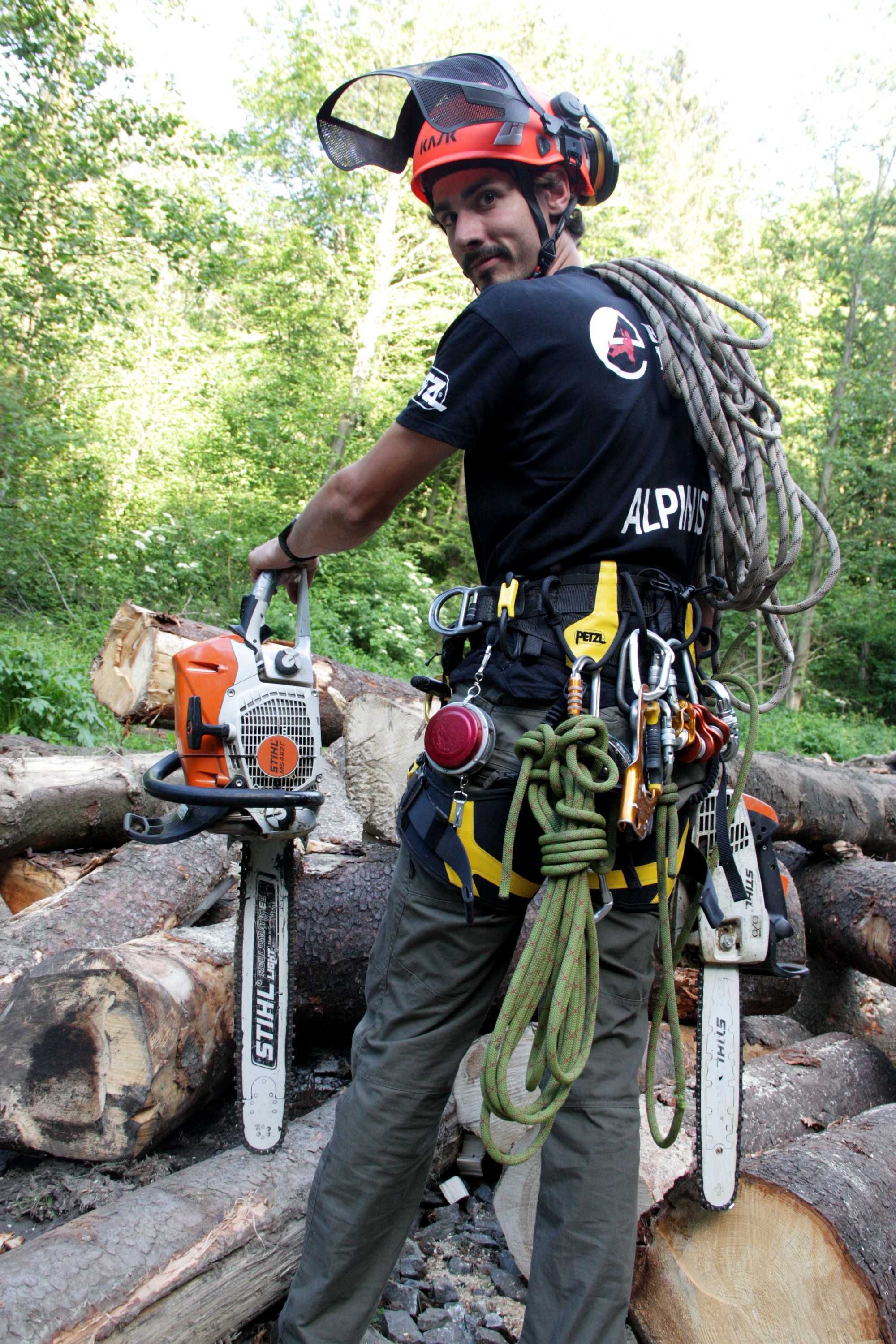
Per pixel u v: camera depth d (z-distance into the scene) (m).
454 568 18.33
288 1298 1.49
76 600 10.06
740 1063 1.72
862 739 12.99
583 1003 1.31
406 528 18.19
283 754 1.64
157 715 3.39
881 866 3.07
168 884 2.88
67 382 11.49
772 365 18.03
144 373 14.36
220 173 15.42
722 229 22.44
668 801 1.37
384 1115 1.42
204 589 10.66
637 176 18.39
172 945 2.21
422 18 15.74
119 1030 1.92
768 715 13.16
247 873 1.78
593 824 1.31
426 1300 1.81
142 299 12.23
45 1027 1.95
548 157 1.50
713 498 1.50
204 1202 1.63
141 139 12.95
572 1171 1.37
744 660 17.27
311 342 15.17
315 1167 1.79
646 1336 1.76
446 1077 1.45
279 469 13.23
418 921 1.43
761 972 1.87
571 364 1.37
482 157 1.48
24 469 9.54
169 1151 2.11
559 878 1.31
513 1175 1.84
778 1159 1.81
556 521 1.39
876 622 17.94
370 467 1.42
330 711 3.67
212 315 17.55
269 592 1.70
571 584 1.39
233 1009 2.05
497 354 1.36
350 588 12.88
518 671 1.37
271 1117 1.80
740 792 1.55
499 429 1.42
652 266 1.53
